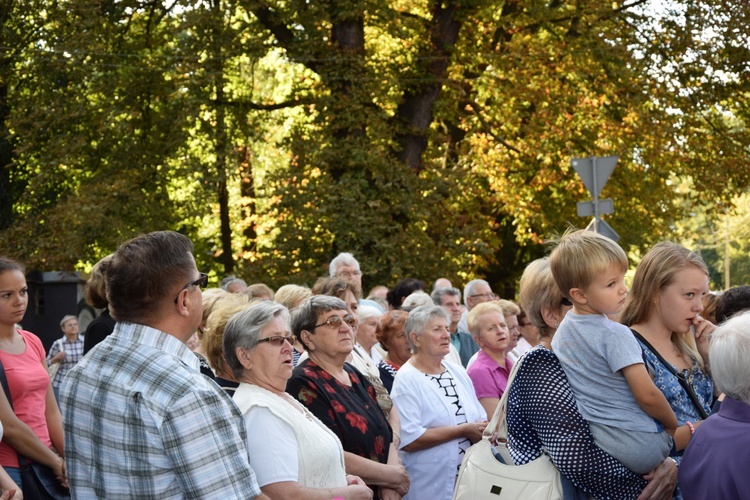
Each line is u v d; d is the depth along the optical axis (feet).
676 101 66.85
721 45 65.62
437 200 60.90
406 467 18.69
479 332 21.35
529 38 65.77
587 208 41.14
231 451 9.61
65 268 61.21
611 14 66.18
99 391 9.91
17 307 17.34
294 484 12.29
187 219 68.95
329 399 15.57
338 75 60.59
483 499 12.91
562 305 13.83
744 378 10.21
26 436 16.22
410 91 63.77
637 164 71.15
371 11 59.98
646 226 77.20
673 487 12.35
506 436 13.34
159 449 9.51
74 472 10.11
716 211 69.92
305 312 16.44
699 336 13.97
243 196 79.46
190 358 10.26
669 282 13.42
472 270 71.36
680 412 13.17
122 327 10.24
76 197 60.54
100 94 63.41
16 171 71.05
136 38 65.98
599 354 12.35
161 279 10.18
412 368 19.35
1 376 16.48
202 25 60.13
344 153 59.93
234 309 14.40
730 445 10.16
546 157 67.56
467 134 70.90
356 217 58.03
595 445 12.28
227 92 65.00
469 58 65.92
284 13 60.59
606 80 65.05
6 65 68.39
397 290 32.86
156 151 63.77
